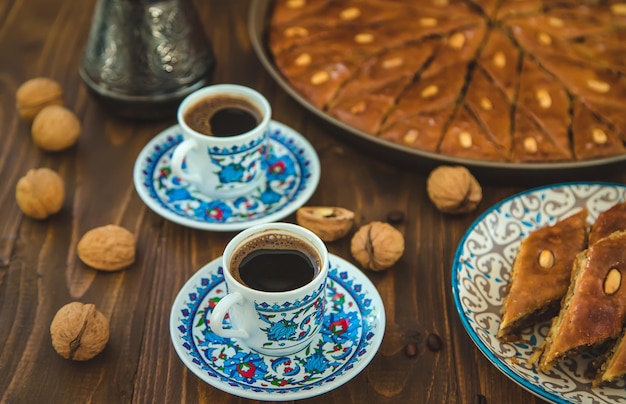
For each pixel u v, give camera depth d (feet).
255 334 1.78
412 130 2.25
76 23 2.77
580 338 1.74
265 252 1.82
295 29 2.52
